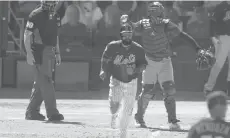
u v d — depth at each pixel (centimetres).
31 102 3709
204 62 3338
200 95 5309
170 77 3366
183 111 4322
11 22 6000
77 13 5653
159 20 3316
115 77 2883
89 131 3231
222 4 4722
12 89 5544
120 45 2872
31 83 5619
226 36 4706
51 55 3597
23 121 3631
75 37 5647
